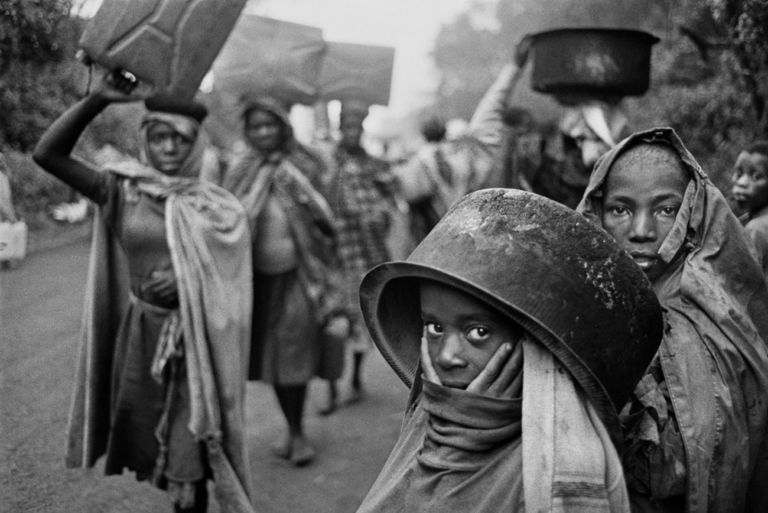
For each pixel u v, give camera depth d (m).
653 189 2.56
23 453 5.13
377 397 7.43
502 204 2.07
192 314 4.18
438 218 7.31
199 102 4.46
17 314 9.15
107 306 4.45
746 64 4.56
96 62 3.92
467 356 2.07
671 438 2.50
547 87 4.82
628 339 2.02
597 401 1.97
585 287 1.98
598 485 1.90
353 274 7.35
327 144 7.84
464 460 2.07
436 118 8.79
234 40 6.32
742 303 2.71
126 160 4.46
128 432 4.33
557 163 5.73
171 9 3.85
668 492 2.51
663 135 2.61
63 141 4.18
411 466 2.17
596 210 2.69
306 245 5.79
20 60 4.51
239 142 7.63
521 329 2.05
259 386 7.79
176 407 4.22
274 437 6.30
